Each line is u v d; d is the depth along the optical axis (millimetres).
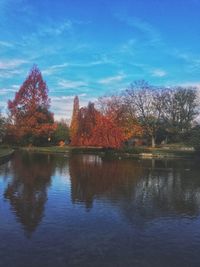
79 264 12516
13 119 82938
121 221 18016
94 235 15602
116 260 12969
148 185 30328
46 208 20281
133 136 88812
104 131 77875
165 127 94938
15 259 12758
